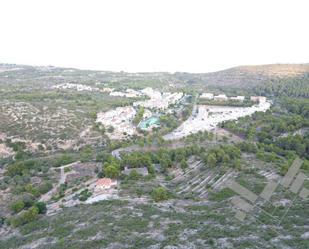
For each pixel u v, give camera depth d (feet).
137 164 337.52
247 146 382.42
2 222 240.12
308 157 383.24
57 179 324.19
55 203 265.34
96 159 373.81
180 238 161.68
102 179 290.56
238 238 156.35
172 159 362.33
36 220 228.43
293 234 157.48
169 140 444.55
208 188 269.64
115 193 260.83
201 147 387.55
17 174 338.95
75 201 258.98
